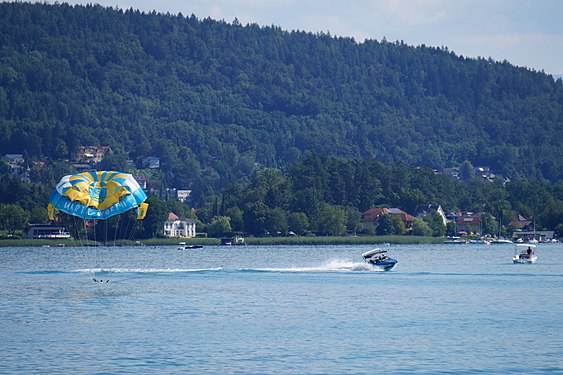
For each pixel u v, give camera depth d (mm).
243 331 192750
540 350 173500
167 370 156500
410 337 186375
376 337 186125
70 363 161250
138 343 178875
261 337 185625
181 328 196750
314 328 197125
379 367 159250
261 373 154625
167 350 172250
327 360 164375
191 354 168750
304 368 158375
